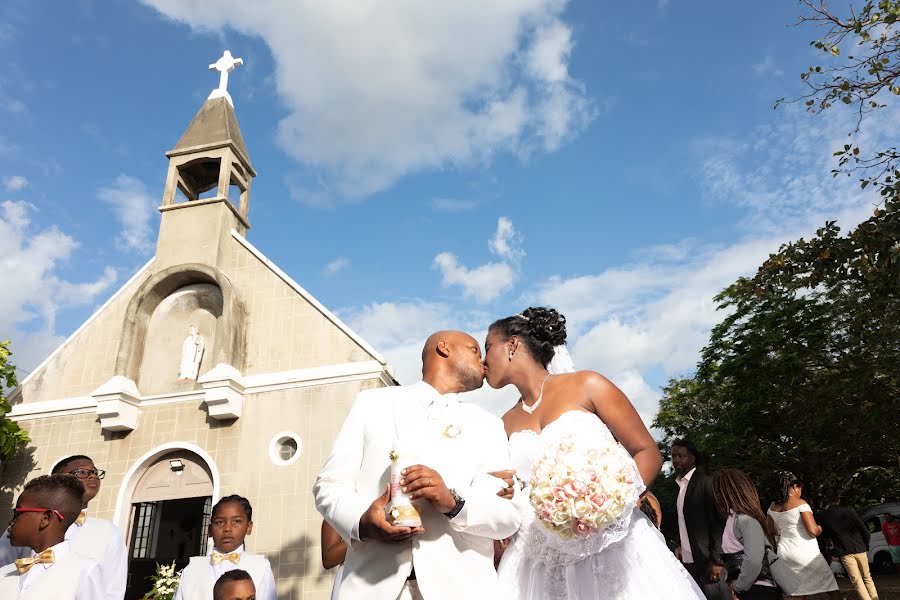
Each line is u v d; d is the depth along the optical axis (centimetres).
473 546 252
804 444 1919
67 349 1483
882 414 1675
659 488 2878
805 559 662
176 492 1294
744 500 516
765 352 1978
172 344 1445
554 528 283
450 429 270
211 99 1728
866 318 1543
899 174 983
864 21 898
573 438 299
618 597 298
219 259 1491
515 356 357
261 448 1274
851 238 1077
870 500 2458
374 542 245
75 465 480
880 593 1261
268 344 1395
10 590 351
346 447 270
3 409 1291
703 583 543
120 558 464
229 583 417
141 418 1348
